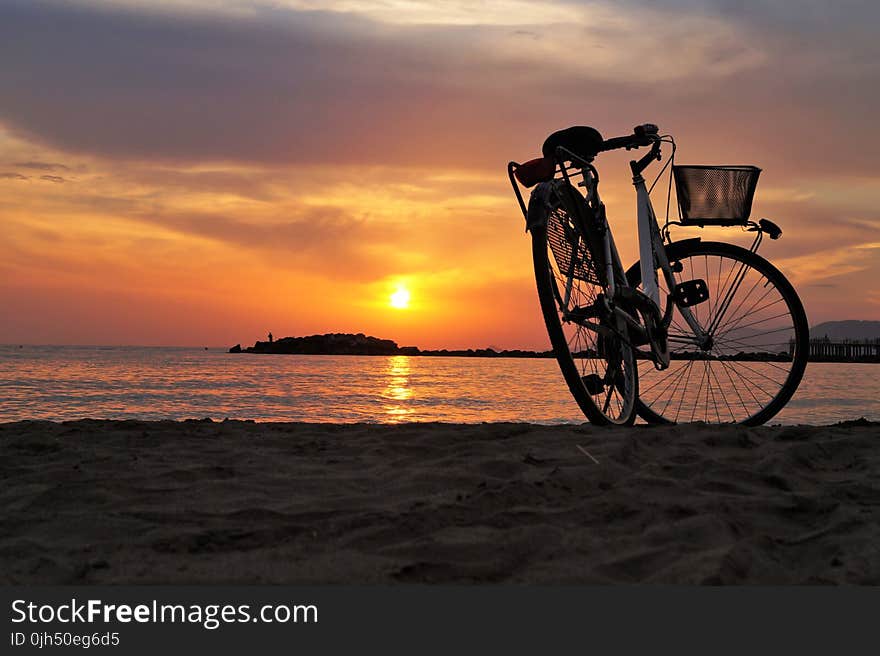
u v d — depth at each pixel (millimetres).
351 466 3139
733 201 3912
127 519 2357
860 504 2516
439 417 18328
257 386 32375
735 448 3416
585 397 3672
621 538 2137
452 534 2168
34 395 24625
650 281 3910
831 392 27234
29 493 2676
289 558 2018
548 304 3496
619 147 3822
